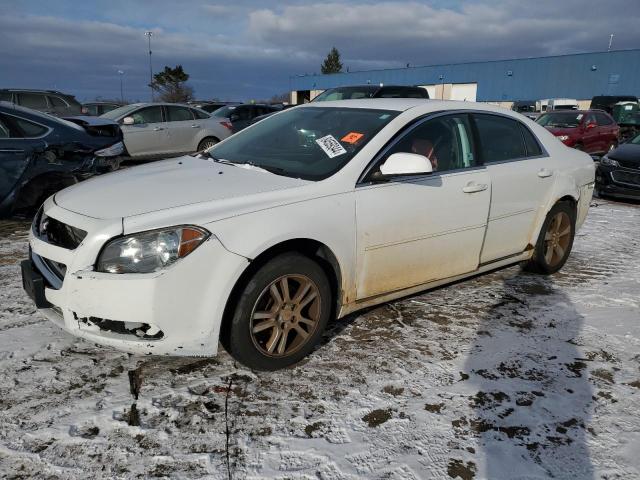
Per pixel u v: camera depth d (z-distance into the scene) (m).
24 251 4.93
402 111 3.52
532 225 4.26
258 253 2.62
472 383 2.84
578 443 2.40
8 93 13.56
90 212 2.64
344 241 2.98
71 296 2.49
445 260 3.59
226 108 15.41
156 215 2.53
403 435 2.40
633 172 8.66
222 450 2.26
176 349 2.54
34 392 2.62
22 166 5.48
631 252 5.57
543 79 38.78
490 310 3.81
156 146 11.96
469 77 42.75
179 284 2.45
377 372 2.92
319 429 2.42
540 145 4.38
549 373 2.98
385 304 3.85
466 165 3.70
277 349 2.86
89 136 6.02
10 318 3.43
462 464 2.24
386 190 3.16
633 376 2.98
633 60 34.19
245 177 3.07
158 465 2.16
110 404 2.54
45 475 2.09
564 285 4.41
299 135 3.62
